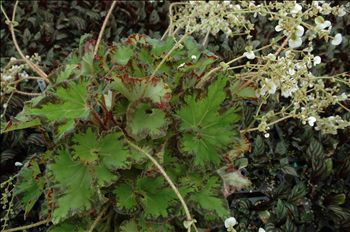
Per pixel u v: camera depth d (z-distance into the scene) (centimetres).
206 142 170
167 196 168
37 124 177
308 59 180
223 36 267
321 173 222
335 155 231
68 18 315
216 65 191
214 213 169
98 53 184
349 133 229
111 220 177
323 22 177
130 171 171
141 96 168
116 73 171
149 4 299
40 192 183
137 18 300
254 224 212
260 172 228
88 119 166
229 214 169
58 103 170
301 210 215
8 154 240
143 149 167
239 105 170
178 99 171
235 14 201
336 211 212
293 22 177
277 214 209
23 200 184
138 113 168
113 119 171
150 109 169
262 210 213
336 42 182
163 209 166
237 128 170
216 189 171
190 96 169
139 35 182
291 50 183
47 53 288
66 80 171
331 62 254
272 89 178
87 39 187
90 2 315
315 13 182
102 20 303
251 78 184
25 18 311
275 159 229
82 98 170
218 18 189
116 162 164
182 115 170
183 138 169
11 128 176
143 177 168
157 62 179
